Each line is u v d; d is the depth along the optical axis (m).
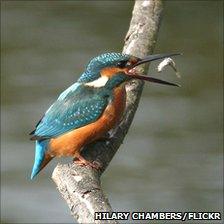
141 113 16.95
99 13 24.25
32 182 14.63
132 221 12.76
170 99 17.73
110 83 7.95
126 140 15.80
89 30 22.80
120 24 23.23
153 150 15.44
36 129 8.19
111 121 7.90
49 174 14.91
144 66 8.57
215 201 13.38
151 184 14.13
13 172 14.89
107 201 6.29
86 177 6.57
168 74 19.23
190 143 15.60
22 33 22.64
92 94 7.95
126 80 7.99
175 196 13.69
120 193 13.84
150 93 18.08
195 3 24.95
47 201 13.97
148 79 8.02
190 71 19.52
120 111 7.95
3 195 14.13
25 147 15.74
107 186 14.12
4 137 16.12
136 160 15.05
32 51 21.12
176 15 24.22
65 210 13.70
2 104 17.58
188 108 17.20
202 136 15.87
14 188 14.38
